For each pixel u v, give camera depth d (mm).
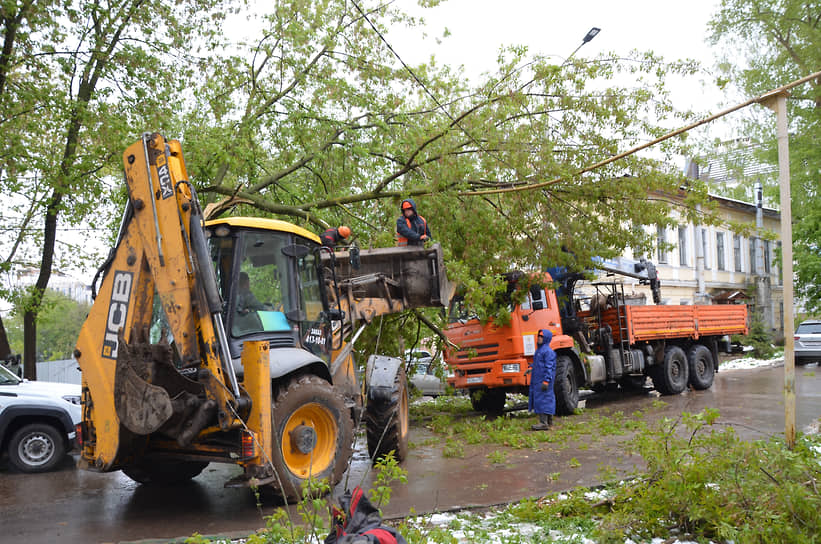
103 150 11945
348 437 6891
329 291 8742
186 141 11602
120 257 6203
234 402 5844
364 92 12820
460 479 7539
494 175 11914
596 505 5770
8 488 7898
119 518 6297
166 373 5922
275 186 13828
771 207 37531
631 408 13711
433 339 13406
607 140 10984
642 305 15453
